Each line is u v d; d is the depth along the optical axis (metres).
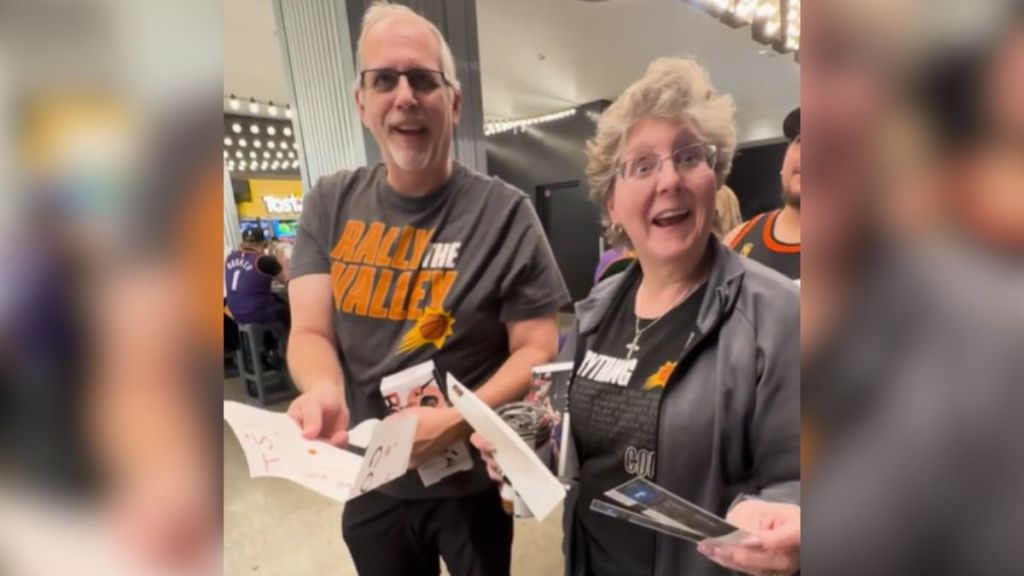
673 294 0.72
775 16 2.31
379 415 0.96
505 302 0.97
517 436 0.68
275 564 1.90
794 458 0.58
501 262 0.94
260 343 3.69
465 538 0.99
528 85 4.55
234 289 3.51
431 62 0.89
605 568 0.77
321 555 1.95
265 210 6.37
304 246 1.06
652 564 0.71
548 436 0.79
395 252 0.96
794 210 0.79
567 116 5.68
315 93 2.21
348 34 1.92
